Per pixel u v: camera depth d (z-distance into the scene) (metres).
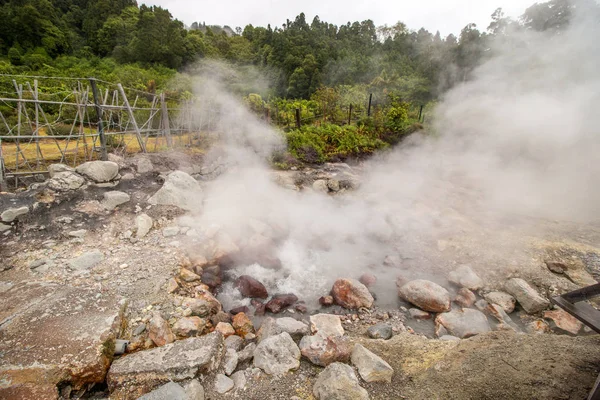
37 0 34.19
